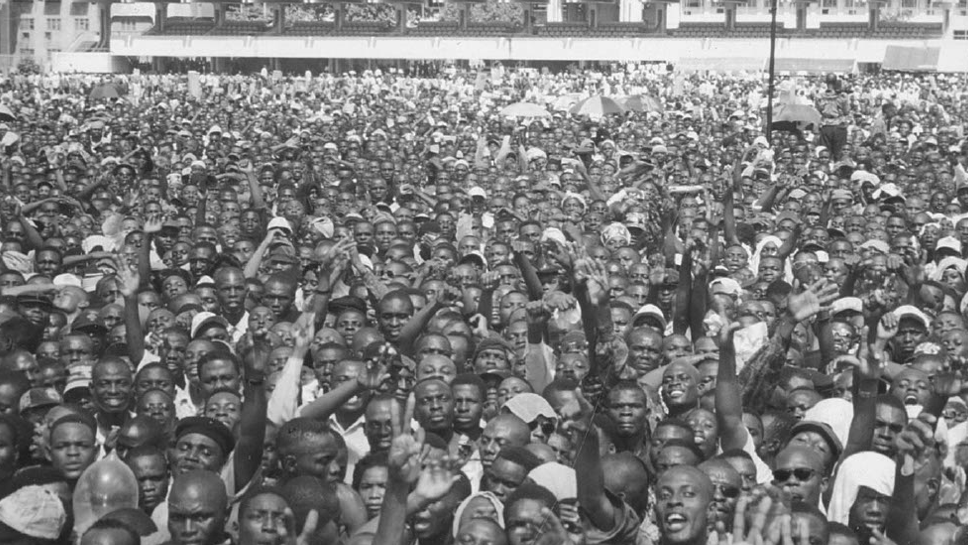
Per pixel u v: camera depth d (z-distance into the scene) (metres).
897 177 32.78
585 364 13.34
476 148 41.84
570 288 17.08
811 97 69.38
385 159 35.81
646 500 9.96
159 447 11.60
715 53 103.06
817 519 9.19
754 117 57.66
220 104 67.12
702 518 9.36
